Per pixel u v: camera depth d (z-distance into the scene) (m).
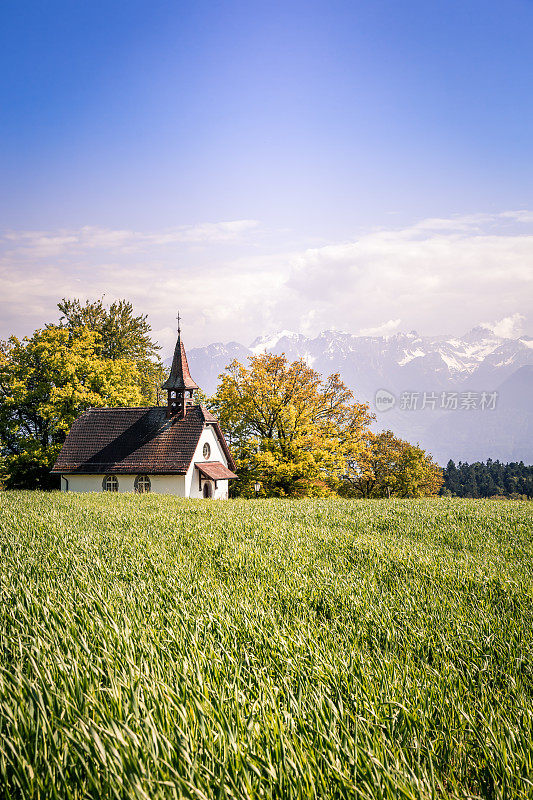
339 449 44.25
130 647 4.40
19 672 3.62
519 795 2.91
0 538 11.22
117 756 2.60
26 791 2.50
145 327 70.19
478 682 4.54
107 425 45.50
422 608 6.94
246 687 3.91
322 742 3.10
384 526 15.76
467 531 14.83
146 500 23.55
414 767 3.05
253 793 2.54
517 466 163.38
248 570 8.98
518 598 7.53
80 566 8.40
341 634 5.66
